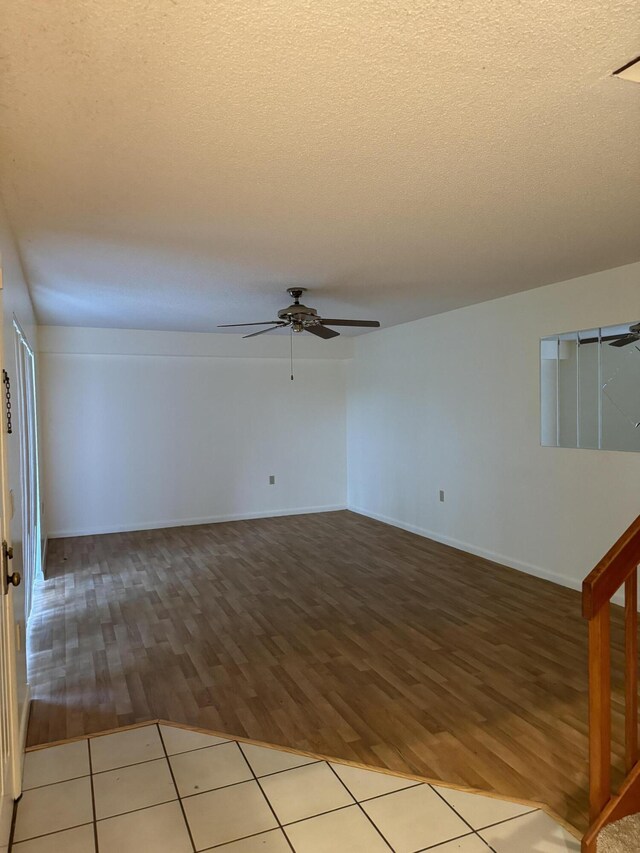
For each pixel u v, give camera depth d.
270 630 3.79
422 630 3.73
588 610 1.77
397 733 2.57
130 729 2.63
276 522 7.20
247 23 1.36
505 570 4.98
